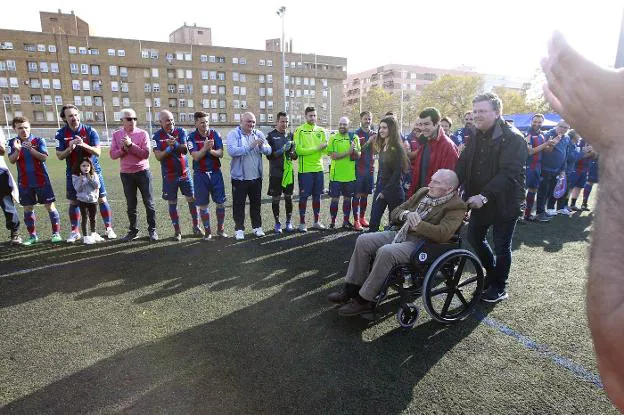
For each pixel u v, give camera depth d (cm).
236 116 6981
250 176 550
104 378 242
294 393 228
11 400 222
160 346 279
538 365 259
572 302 356
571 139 734
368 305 309
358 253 320
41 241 541
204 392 229
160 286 386
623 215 39
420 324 316
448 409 217
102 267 439
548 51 47
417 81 9119
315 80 7606
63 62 5856
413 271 301
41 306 341
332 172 612
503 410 217
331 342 286
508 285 395
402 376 246
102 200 552
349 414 212
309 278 411
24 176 509
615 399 42
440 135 409
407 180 588
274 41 7919
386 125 456
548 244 541
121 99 6253
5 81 5616
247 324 312
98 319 318
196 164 537
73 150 509
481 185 348
